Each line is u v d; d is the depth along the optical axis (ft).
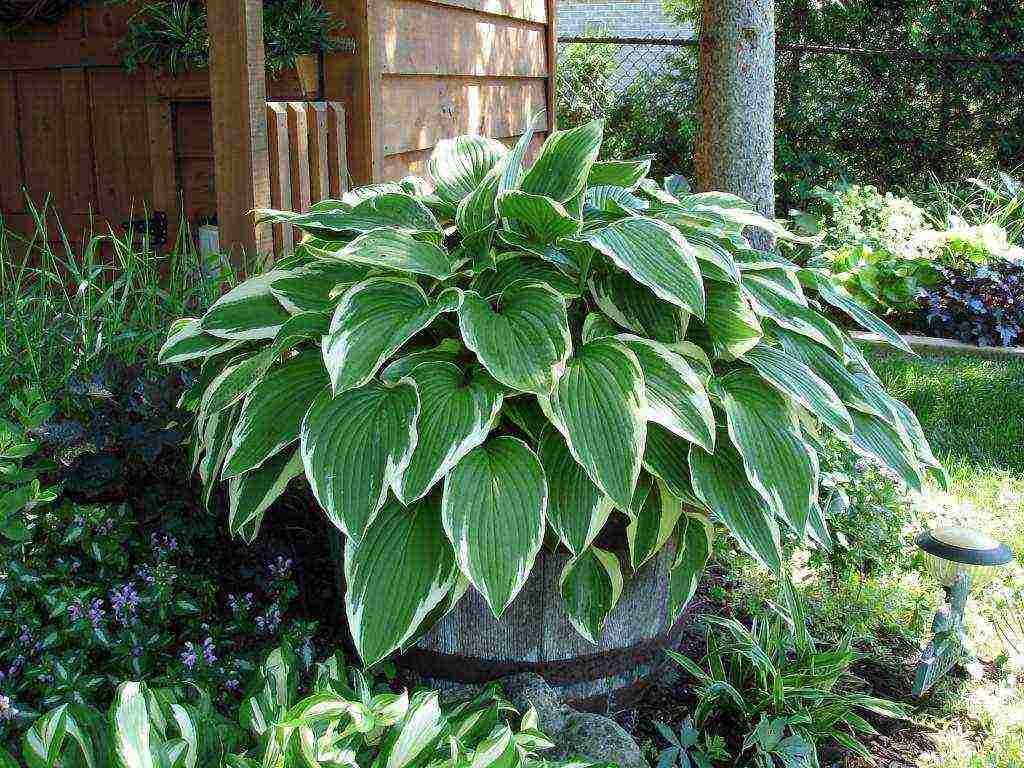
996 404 15.87
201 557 8.04
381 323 6.21
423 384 6.23
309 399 6.51
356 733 5.59
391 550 6.04
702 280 6.81
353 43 12.24
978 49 27.27
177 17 12.23
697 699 7.97
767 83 15.62
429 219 7.30
